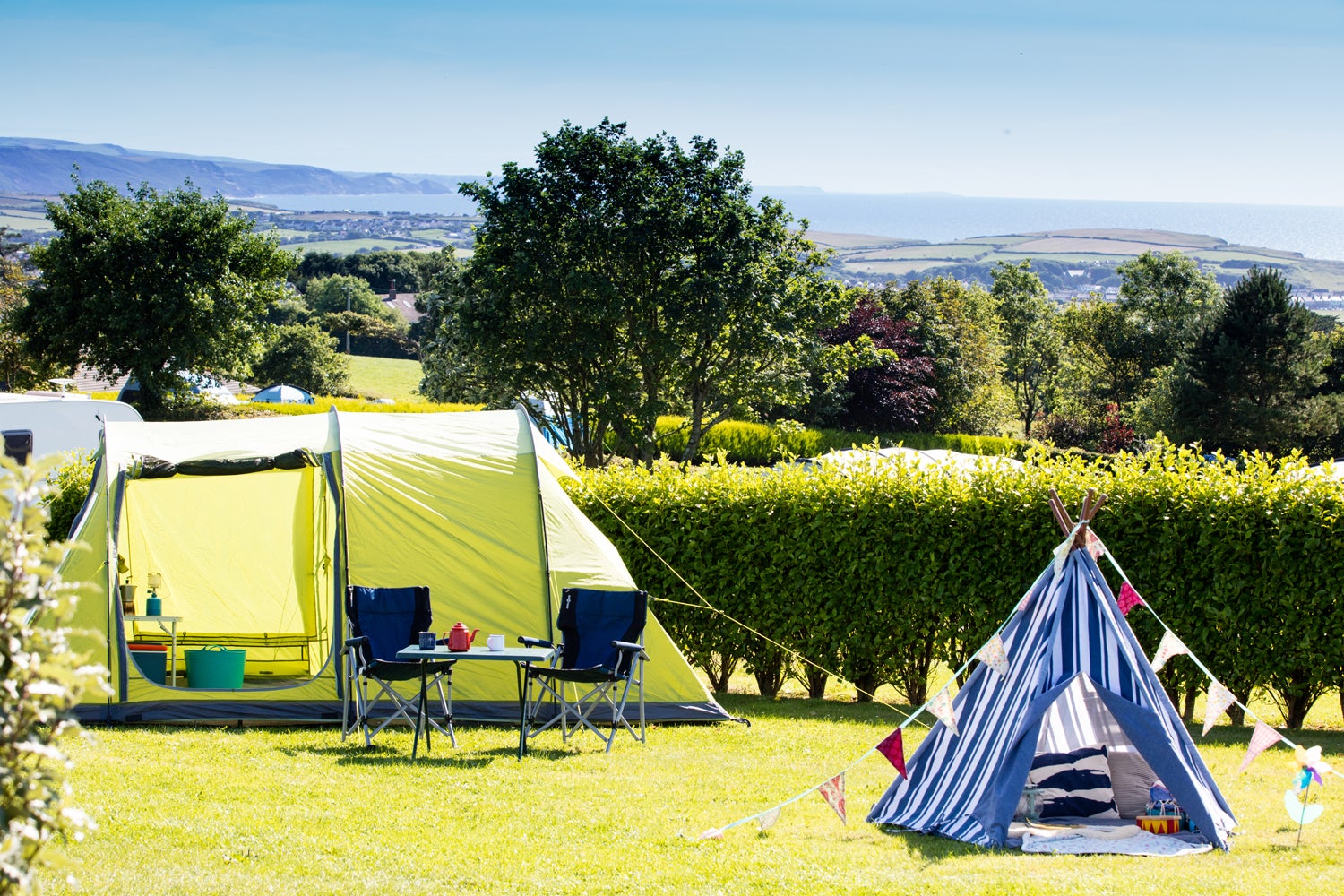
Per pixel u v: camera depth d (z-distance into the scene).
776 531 11.75
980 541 11.20
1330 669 10.67
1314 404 43.22
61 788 2.83
